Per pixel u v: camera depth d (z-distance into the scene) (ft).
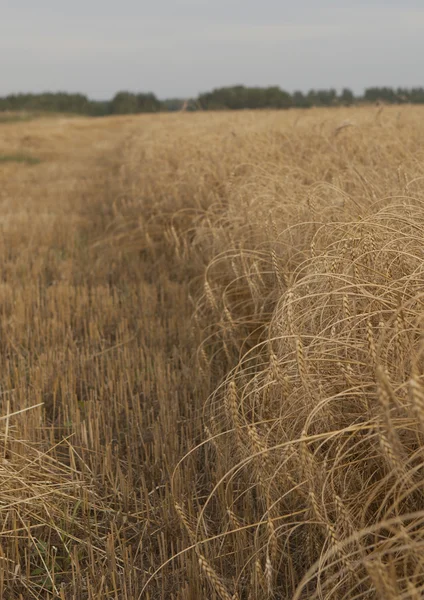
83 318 16.87
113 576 7.29
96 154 65.57
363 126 29.04
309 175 19.22
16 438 10.04
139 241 22.79
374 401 6.65
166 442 10.36
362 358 7.12
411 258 8.20
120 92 207.51
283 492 7.47
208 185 22.03
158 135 41.70
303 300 9.02
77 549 8.16
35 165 55.36
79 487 9.04
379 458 6.64
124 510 8.93
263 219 14.35
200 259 17.34
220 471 8.89
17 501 8.21
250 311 13.55
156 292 18.04
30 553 8.00
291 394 7.22
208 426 10.38
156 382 12.85
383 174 17.99
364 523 6.43
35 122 116.88
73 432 10.94
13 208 32.68
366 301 7.69
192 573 7.33
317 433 7.17
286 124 34.78
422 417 4.66
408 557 5.56
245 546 7.59
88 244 24.56
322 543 7.00
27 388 12.76
